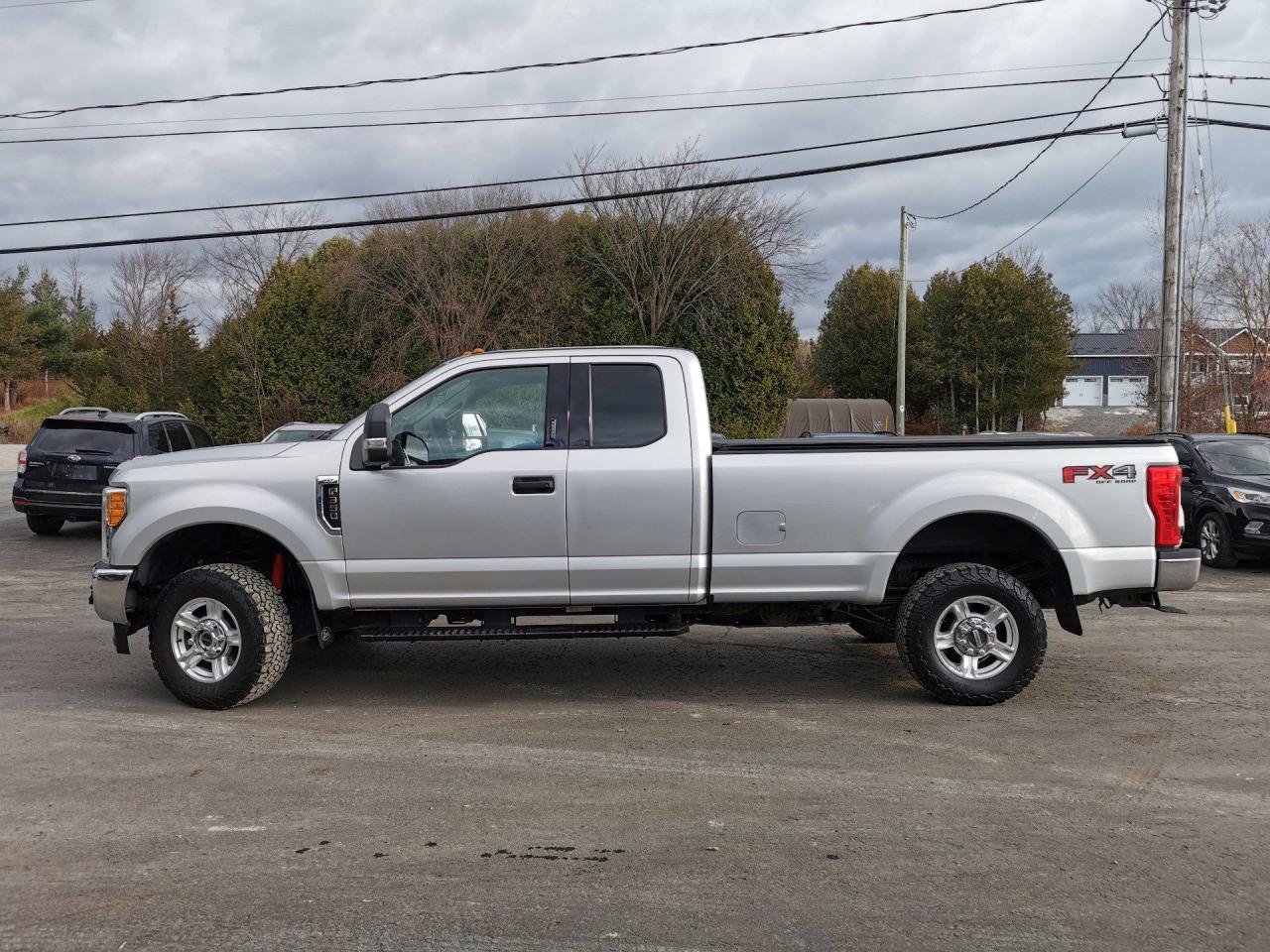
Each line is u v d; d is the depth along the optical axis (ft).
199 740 17.84
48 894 12.00
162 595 19.38
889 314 167.84
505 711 19.69
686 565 19.21
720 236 94.53
